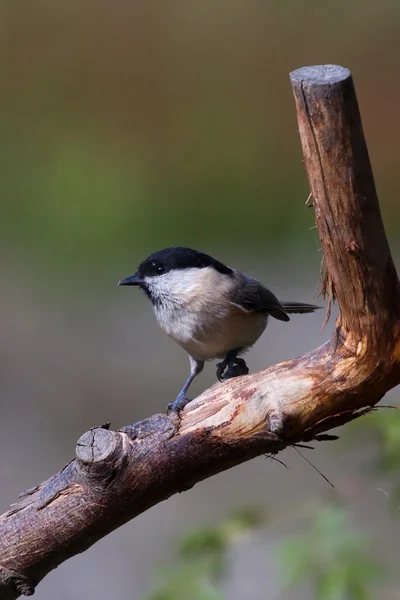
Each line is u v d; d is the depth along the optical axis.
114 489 4.55
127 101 19.06
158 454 4.57
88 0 19.59
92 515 4.60
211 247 16.72
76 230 17.36
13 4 19.59
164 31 19.47
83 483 4.58
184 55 19.33
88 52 19.52
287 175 17.67
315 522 4.36
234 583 8.27
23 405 12.63
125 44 19.47
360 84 17.56
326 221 4.17
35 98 19.19
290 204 17.25
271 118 18.48
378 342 4.42
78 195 17.78
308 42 18.64
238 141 18.27
